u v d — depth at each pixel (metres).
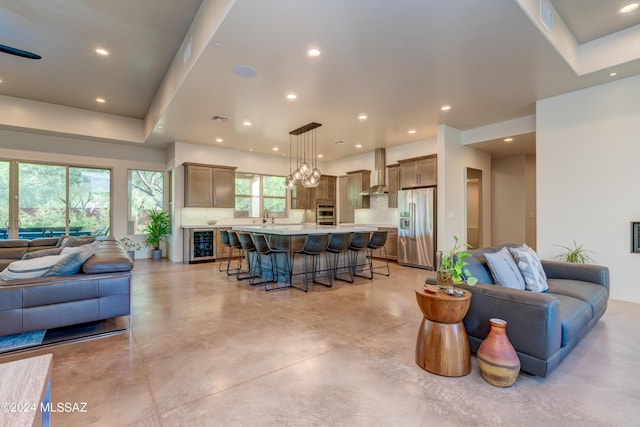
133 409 1.70
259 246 4.37
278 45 2.90
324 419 1.63
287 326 2.96
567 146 4.11
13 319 2.42
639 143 3.61
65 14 3.16
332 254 5.30
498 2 2.34
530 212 6.84
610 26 3.28
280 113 4.82
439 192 5.55
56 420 1.59
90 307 2.70
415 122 5.32
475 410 1.70
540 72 3.51
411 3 2.34
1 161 5.79
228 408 1.72
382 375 2.07
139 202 7.30
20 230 5.98
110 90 5.10
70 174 6.47
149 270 5.88
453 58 3.18
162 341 2.60
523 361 2.01
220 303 3.71
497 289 2.18
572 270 3.07
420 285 4.68
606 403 1.76
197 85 3.78
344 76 3.56
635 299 3.64
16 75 4.50
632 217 3.66
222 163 7.41
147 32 3.51
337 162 8.98
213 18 2.72
